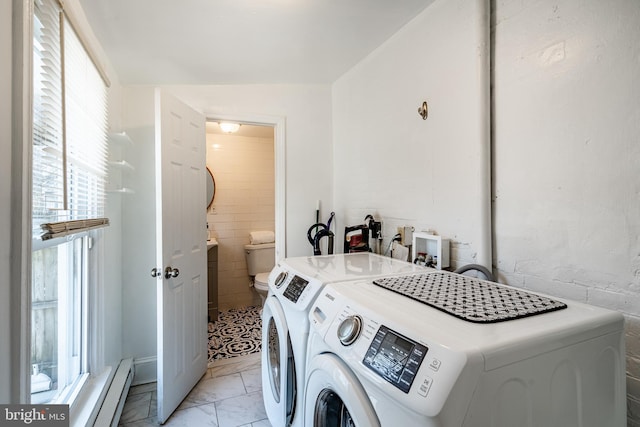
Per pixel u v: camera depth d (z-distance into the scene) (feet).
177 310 6.06
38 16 3.21
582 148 3.25
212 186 11.57
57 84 3.59
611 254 3.04
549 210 3.58
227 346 8.69
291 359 4.22
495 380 1.97
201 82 7.55
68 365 4.86
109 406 5.14
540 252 3.67
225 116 7.86
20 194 2.57
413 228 5.73
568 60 3.37
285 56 6.70
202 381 6.94
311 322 3.48
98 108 5.22
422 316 2.52
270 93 8.26
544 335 2.19
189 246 6.61
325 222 8.81
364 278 3.95
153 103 7.28
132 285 7.08
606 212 3.07
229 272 11.86
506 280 4.09
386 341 2.39
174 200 6.04
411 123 5.75
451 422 1.82
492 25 4.24
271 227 12.50
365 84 7.19
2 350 2.43
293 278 4.44
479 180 4.27
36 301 3.97
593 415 2.43
